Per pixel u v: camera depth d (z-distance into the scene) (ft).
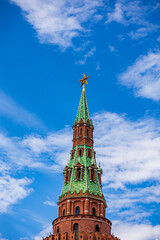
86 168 317.22
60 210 301.84
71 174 316.40
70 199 297.12
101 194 305.32
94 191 303.48
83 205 293.02
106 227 292.40
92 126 347.77
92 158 326.65
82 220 283.18
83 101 363.56
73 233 273.33
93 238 272.92
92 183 309.22
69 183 310.65
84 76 379.55
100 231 285.02
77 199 296.30
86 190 298.76
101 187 316.81
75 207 294.66
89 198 296.51
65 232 277.23
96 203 299.17
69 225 282.77
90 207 294.25
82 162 320.91
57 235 278.46
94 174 316.60
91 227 281.95
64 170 323.37
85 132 340.18
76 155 327.06
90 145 336.49
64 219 287.69
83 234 272.31
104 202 306.35
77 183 306.96
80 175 312.50
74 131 345.72
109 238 275.80
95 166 320.09
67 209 293.64
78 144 334.24
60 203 305.12
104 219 293.23
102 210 298.76
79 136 338.75
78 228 280.92
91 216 286.25
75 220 284.20
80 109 356.59
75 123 348.38
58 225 291.17
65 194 302.45
